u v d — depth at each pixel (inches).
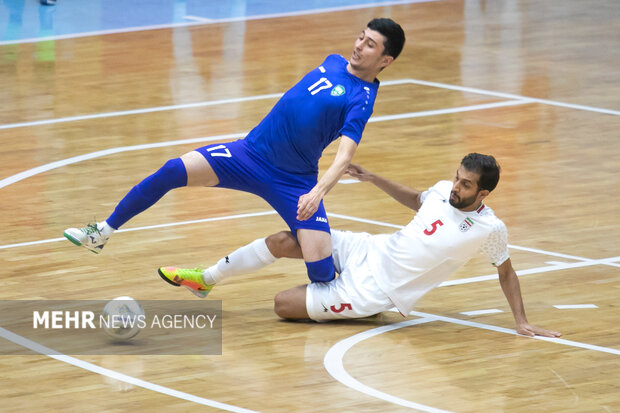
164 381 444.5
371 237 543.5
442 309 552.4
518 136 946.1
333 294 522.6
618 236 681.6
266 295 567.8
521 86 1152.2
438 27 1504.7
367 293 521.0
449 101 1079.6
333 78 523.8
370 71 524.4
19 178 791.1
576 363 476.4
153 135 925.8
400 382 449.1
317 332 514.3
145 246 643.5
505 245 510.6
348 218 712.4
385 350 489.7
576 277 603.5
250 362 469.7
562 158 876.6
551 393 439.2
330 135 528.7
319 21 1526.8
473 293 577.9
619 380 456.1
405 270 516.1
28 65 1205.1
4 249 629.9
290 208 529.3
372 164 848.3
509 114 1028.5
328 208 736.3
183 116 995.9
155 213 717.3
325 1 1710.1
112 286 570.9
